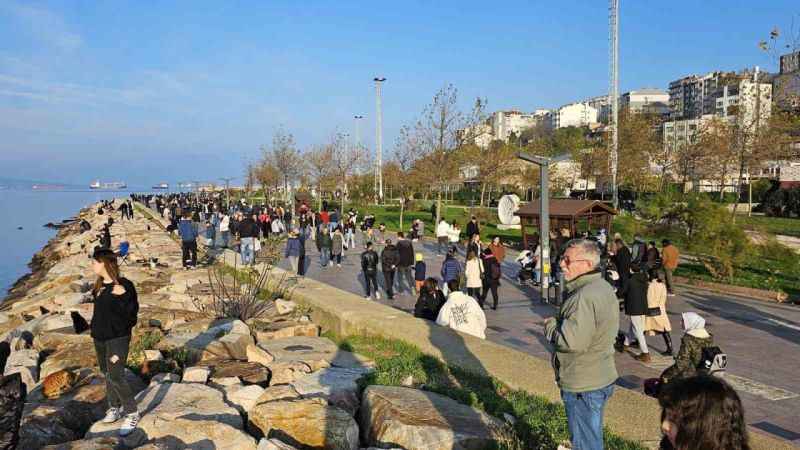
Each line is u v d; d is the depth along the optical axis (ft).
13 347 37.11
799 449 15.64
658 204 71.46
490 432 18.57
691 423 7.14
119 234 129.49
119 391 19.98
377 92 190.60
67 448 18.10
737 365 32.55
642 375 30.55
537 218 81.41
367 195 204.74
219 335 34.45
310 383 24.27
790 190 144.05
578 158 174.40
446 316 32.81
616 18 116.67
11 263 127.34
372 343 31.65
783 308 48.83
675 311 48.01
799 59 86.22
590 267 13.42
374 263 55.52
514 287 61.31
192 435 19.35
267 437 20.36
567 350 13.06
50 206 403.54
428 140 125.70
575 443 13.44
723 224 61.41
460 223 125.08
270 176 217.77
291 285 48.08
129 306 20.22
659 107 576.61
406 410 19.99
